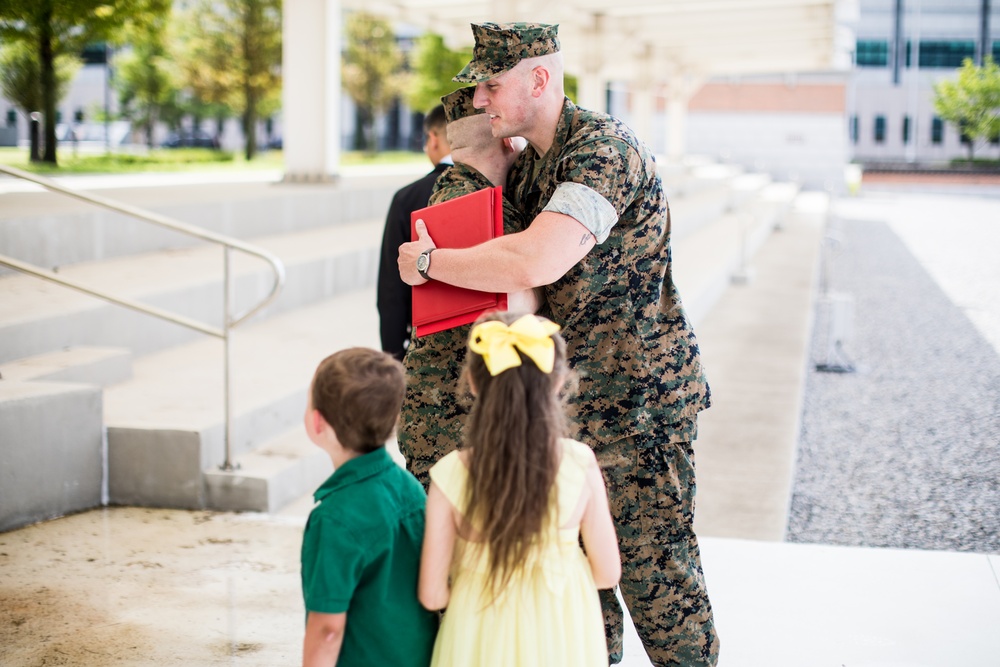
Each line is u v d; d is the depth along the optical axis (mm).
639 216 2510
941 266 16812
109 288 6781
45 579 3908
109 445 4832
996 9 59344
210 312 7418
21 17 13461
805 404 8328
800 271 15125
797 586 3844
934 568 4020
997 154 59469
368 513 2004
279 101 24547
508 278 2348
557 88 2527
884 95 60812
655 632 2645
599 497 2139
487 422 1992
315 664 1972
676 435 2592
